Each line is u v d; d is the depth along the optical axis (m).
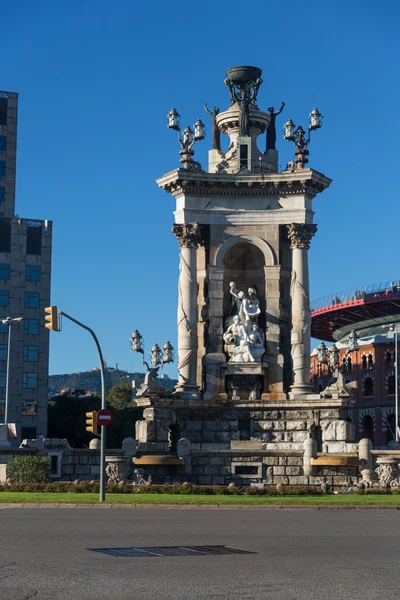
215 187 61.94
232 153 64.94
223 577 18.53
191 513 35.97
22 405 117.50
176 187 61.88
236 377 60.88
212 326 61.72
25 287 119.56
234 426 59.88
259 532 27.66
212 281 61.94
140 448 56.81
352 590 17.12
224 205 62.31
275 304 61.78
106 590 16.94
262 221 62.03
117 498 41.75
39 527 28.67
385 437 135.12
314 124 62.34
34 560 20.73
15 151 123.75
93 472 55.56
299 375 60.19
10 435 75.38
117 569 19.45
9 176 123.12
